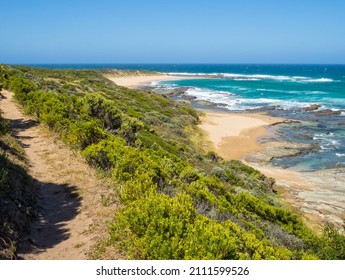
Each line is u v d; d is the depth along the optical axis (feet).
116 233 21.98
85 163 36.78
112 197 28.43
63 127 47.91
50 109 53.52
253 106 186.80
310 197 66.64
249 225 34.27
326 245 33.78
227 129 126.93
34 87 79.77
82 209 26.63
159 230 17.98
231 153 97.40
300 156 95.61
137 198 22.98
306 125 135.03
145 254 18.13
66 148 41.73
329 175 79.61
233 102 203.62
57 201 28.37
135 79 384.68
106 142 38.11
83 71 311.27
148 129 77.25
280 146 103.81
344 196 67.26
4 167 28.86
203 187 38.58
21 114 59.31
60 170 34.81
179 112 140.05
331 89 267.39
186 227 18.39
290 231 41.50
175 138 92.43
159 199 20.11
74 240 22.24
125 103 128.16
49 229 23.72
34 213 25.31
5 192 24.98
